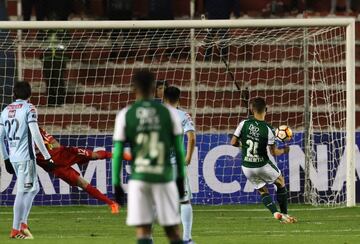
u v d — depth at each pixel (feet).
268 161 152.05
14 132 127.03
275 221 154.40
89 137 185.47
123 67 200.54
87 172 181.68
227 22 175.11
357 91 206.28
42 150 127.34
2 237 129.18
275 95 202.39
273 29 196.24
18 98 128.26
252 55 203.51
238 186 183.73
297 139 184.24
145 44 196.24
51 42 193.98
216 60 201.57
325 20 176.14
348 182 176.86
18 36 191.52
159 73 200.95
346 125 177.88
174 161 107.65
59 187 182.29
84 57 199.52
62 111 194.59
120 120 84.38
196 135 183.42
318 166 183.93
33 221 156.04
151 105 84.23
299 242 119.75
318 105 190.49
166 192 83.25
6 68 190.08
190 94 200.34
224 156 183.52
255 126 151.43
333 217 160.25
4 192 180.24
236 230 140.56
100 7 209.77
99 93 198.80
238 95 200.75
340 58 195.62
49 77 193.47
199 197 183.21
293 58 202.90
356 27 213.66
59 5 205.46
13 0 208.95
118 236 131.23
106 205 182.60
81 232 138.62
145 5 209.77
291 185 183.32
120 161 85.15
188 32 194.59
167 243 120.47
